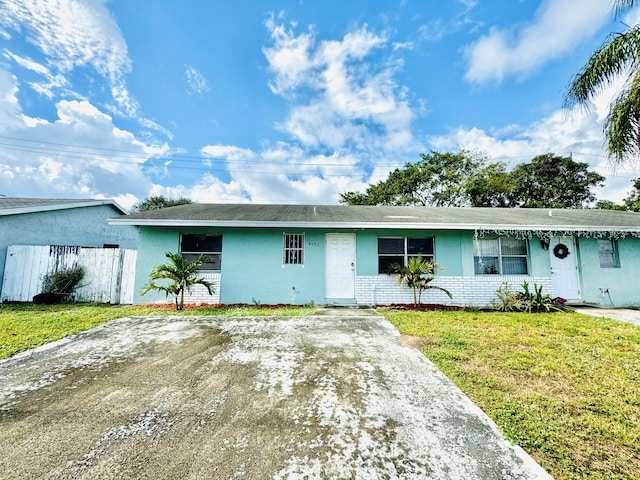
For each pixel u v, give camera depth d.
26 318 6.27
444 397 3.03
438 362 3.96
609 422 2.58
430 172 23.50
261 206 11.39
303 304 8.35
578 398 3.00
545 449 2.23
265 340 4.92
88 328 5.58
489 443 2.31
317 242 8.57
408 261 8.70
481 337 5.11
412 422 2.59
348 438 2.36
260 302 8.38
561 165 21.91
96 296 8.48
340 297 8.47
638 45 5.41
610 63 5.71
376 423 2.57
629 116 5.68
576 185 21.56
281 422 2.58
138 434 2.41
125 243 14.16
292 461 2.10
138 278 8.38
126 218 7.96
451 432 2.44
